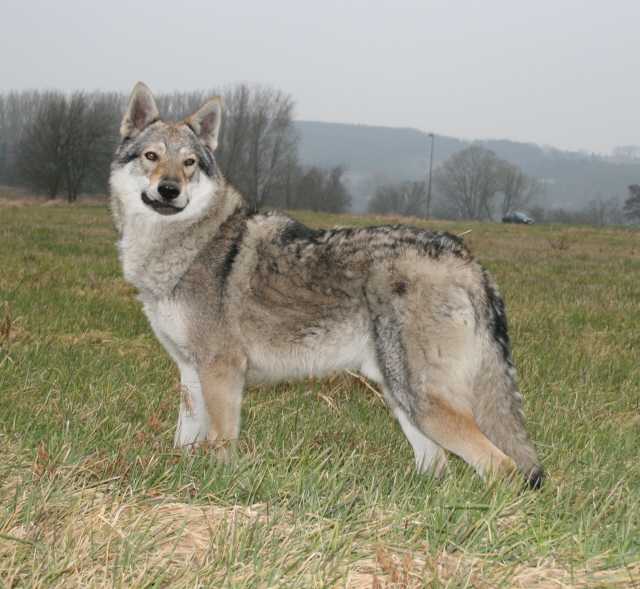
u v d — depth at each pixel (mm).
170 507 3381
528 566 3062
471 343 4180
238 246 4566
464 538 3283
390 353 4219
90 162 54656
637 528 3422
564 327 9031
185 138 4746
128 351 6938
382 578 2883
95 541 2994
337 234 4441
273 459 4148
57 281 10414
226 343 4512
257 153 57062
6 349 6262
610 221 91750
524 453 4156
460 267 4227
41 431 4281
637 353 7902
